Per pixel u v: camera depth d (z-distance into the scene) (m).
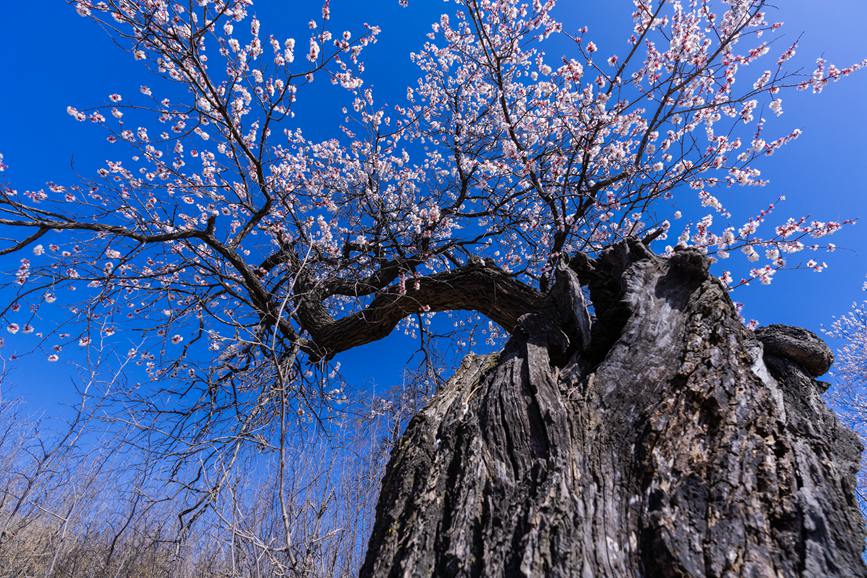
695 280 2.08
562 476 1.38
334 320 5.92
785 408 1.67
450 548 1.28
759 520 1.21
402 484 1.58
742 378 1.59
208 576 2.66
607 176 5.66
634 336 1.86
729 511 1.23
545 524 1.24
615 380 1.71
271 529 2.66
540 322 2.15
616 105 5.03
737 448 1.38
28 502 3.62
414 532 1.37
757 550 1.15
